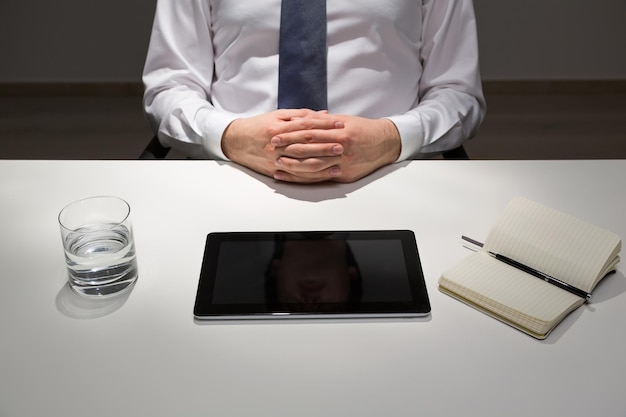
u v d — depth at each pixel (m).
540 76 3.76
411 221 1.19
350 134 1.27
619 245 1.04
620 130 3.47
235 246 1.11
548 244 1.06
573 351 0.93
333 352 0.93
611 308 1.01
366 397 0.86
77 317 0.99
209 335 0.96
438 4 1.67
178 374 0.90
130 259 1.03
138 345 0.94
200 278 1.04
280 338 0.95
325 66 1.56
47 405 0.85
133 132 3.42
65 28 3.59
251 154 1.32
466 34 1.69
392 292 1.02
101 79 3.72
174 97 1.59
